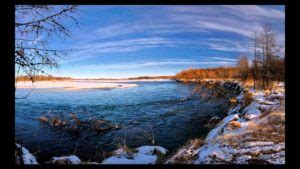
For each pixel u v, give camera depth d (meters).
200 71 54.81
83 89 47.72
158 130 12.99
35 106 23.42
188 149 7.52
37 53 4.66
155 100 25.81
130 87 53.22
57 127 14.66
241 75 27.75
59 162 6.55
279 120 7.79
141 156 7.52
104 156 8.81
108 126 14.35
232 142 6.62
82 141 11.96
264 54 18.47
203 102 21.73
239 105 14.18
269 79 18.05
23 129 14.20
